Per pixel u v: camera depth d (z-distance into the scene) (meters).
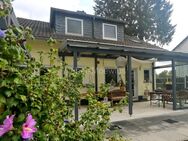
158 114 10.28
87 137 2.86
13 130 1.62
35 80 2.21
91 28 16.08
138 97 16.67
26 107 1.83
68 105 2.97
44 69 2.53
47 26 16.06
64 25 15.02
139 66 16.95
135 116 9.81
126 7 35.88
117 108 3.38
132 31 35.53
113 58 15.25
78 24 15.56
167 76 20.25
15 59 1.90
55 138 2.28
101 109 3.14
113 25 17.05
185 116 9.79
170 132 7.38
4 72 1.79
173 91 11.36
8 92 1.71
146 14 35.97
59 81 2.73
